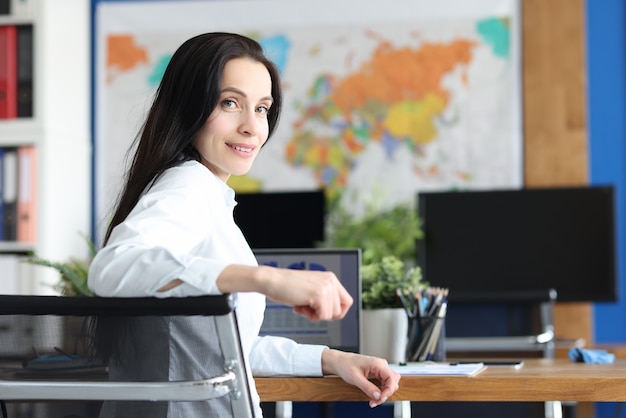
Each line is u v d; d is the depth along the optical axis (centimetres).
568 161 509
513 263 441
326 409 359
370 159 524
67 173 493
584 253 438
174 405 137
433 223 446
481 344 420
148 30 544
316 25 531
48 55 476
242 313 167
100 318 133
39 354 136
